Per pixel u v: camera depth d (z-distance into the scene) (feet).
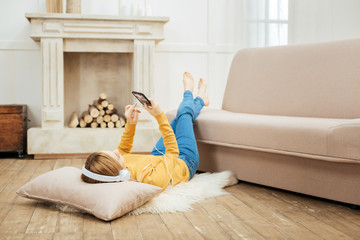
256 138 7.06
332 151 5.87
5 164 10.07
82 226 5.21
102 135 11.25
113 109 12.62
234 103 9.63
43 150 11.00
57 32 11.09
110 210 5.29
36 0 12.46
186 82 9.18
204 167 8.52
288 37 13.83
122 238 4.80
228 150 7.96
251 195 6.95
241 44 13.73
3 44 12.35
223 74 13.98
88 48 11.47
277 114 8.66
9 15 12.36
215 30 13.85
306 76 8.37
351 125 5.65
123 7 11.98
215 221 5.48
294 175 6.79
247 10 13.67
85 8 12.76
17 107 10.98
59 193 5.80
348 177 6.03
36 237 4.81
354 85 7.55
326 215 5.79
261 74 9.28
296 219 5.59
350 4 13.64
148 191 5.83
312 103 8.10
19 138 11.04
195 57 13.76
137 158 6.81
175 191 6.52
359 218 5.65
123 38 11.46
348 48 7.89
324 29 13.65
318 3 13.62
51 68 11.12
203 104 8.90
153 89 11.73
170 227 5.21
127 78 13.41
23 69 12.50
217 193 6.89
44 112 11.18
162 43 13.50
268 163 7.21
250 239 4.79
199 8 13.70
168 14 13.50
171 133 7.00
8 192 7.02
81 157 11.28
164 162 6.69
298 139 6.34
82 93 13.17
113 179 5.75
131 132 7.20
